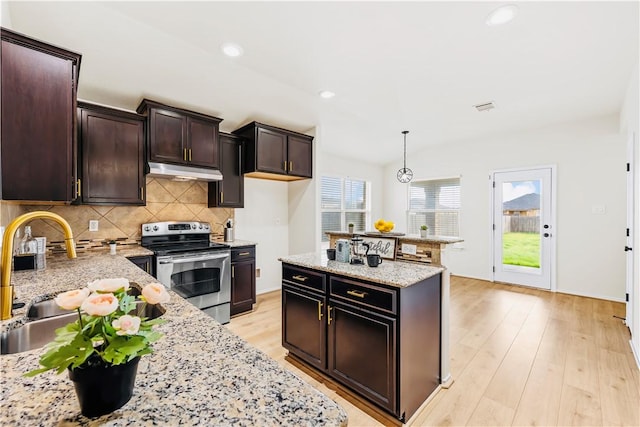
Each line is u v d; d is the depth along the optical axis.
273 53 2.30
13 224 1.12
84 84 2.55
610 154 3.88
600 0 1.75
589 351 2.50
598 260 3.98
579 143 4.10
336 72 2.62
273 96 3.09
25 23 1.83
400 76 2.71
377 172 6.31
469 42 2.17
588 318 3.25
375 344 1.75
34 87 1.41
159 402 0.59
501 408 1.82
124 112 2.70
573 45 2.23
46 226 2.62
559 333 2.87
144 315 1.33
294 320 2.33
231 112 3.36
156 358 0.77
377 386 1.75
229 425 0.53
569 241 4.19
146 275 1.73
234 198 3.63
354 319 1.87
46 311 1.34
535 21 1.94
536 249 4.45
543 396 1.93
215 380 0.67
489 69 2.59
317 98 3.17
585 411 1.79
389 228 2.33
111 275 1.72
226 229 3.63
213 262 3.08
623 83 2.90
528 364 2.31
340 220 5.60
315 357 2.15
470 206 5.13
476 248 5.06
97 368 0.53
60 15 1.81
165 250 2.83
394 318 1.65
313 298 2.15
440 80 2.79
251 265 3.55
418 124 4.13
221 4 1.76
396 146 5.28
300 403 0.60
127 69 2.41
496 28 2.01
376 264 2.03
